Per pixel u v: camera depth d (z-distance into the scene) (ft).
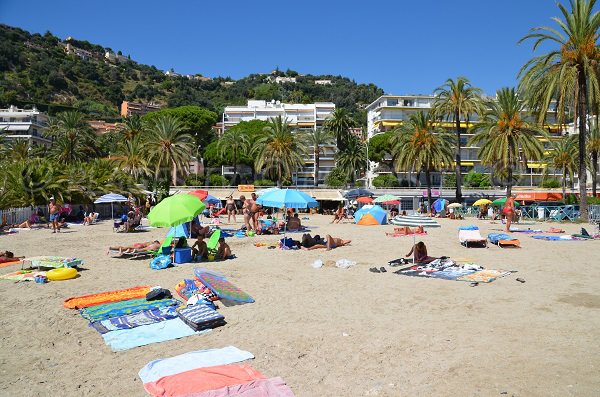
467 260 49.16
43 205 110.73
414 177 293.84
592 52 105.09
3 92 416.87
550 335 23.02
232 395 16.10
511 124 143.33
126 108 531.91
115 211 145.18
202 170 317.22
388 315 27.71
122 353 21.36
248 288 35.76
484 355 20.31
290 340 23.04
